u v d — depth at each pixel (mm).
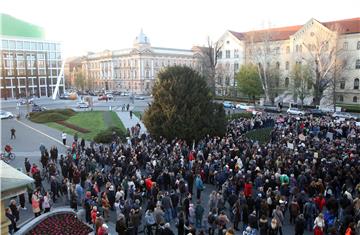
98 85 150375
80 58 161875
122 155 23688
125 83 135250
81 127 45094
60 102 83812
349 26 73500
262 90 73625
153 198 17109
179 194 18000
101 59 145750
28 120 52625
